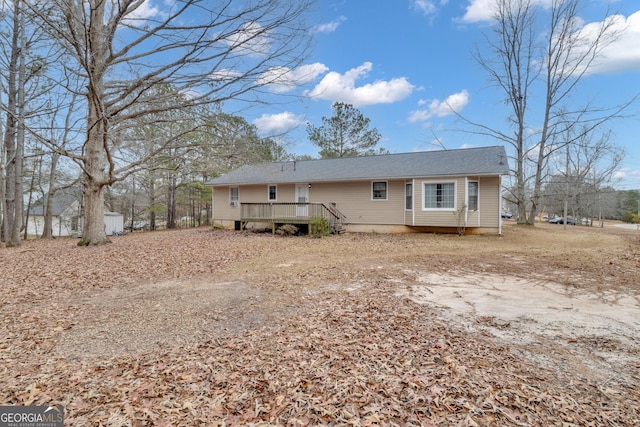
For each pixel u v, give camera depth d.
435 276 6.66
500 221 14.11
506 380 2.71
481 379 2.73
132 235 18.67
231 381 2.79
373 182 16.47
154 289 6.08
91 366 3.11
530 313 4.41
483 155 15.62
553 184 29.30
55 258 9.13
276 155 21.08
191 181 25.88
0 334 3.90
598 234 15.73
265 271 7.56
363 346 3.44
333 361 3.12
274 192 18.84
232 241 13.50
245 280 6.70
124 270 7.73
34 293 5.78
